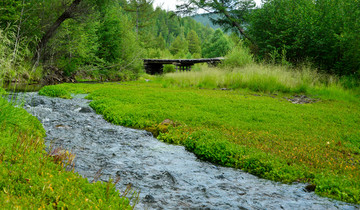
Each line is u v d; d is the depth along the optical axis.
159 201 3.60
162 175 4.57
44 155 4.26
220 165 5.43
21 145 4.25
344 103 12.32
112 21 26.14
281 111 10.19
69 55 21.81
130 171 4.62
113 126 8.02
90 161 4.91
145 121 8.29
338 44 16.91
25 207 2.54
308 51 18.44
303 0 19.80
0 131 4.78
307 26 18.14
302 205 3.74
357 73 16.28
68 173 3.52
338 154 5.95
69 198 2.85
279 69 16.98
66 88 15.75
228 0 27.94
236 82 17.02
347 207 3.71
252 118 9.00
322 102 12.46
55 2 19.42
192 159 5.64
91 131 7.15
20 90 13.30
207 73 19.44
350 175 4.73
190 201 3.69
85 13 19.17
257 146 6.16
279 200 3.88
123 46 27.83
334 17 17.83
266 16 20.75
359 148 6.65
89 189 3.20
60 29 20.14
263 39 21.45
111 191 3.29
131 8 53.31
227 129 7.61
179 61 37.97
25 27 17.45
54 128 7.02
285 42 19.42
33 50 17.67
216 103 11.27
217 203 3.68
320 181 4.38
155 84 20.34
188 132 7.09
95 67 23.94
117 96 12.51
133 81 23.91
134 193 3.74
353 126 8.52
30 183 3.04
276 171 4.82
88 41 22.67
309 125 8.45
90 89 15.80
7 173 3.09
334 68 17.72
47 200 2.80
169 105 10.47
